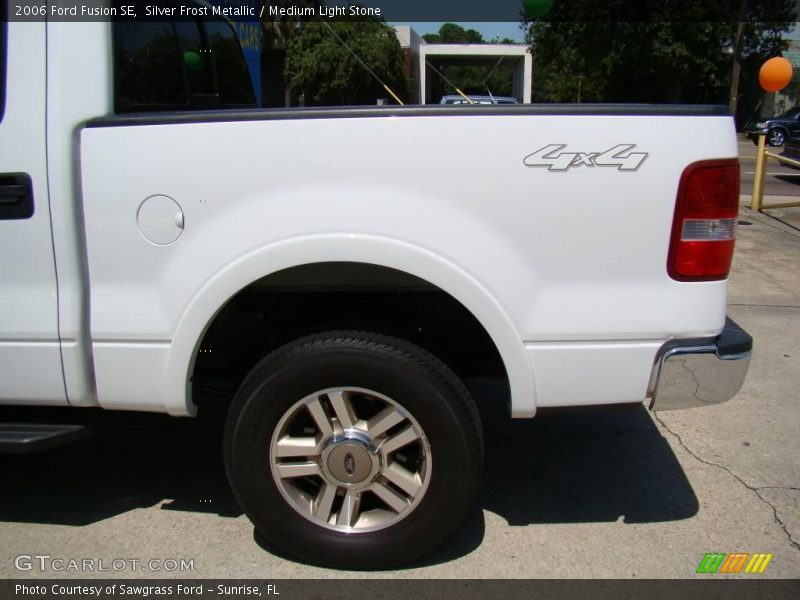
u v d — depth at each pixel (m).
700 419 3.66
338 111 2.18
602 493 2.99
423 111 2.17
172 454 3.34
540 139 2.16
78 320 2.34
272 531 2.45
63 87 2.25
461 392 2.31
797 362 4.42
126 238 2.28
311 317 2.74
